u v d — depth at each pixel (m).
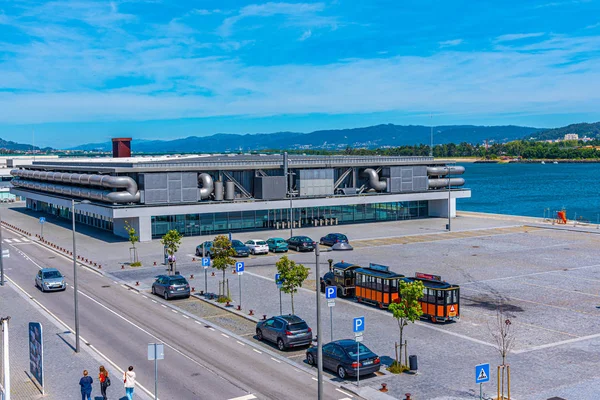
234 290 43.53
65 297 42.38
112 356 29.08
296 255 58.00
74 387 25.14
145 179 67.81
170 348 30.31
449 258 54.31
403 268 49.66
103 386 23.58
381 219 84.75
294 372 26.77
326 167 78.81
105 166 75.94
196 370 26.95
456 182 87.88
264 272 49.84
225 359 28.56
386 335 31.84
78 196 78.44
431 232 72.44
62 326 34.66
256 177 75.12
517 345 29.73
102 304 40.09
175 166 69.88
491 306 37.47
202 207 70.25
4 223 90.69
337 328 33.12
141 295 42.78
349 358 25.38
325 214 80.19
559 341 30.27
